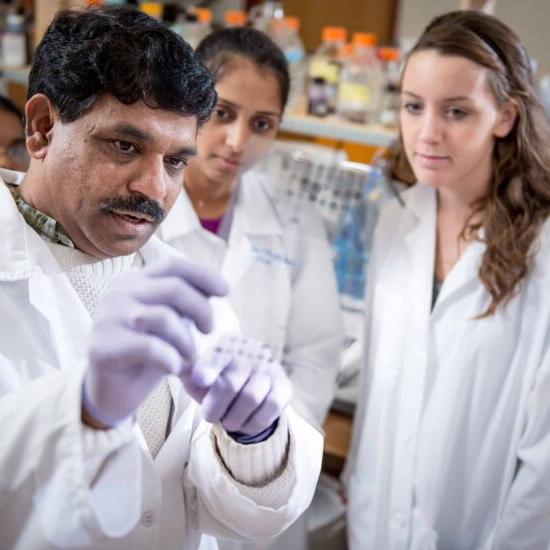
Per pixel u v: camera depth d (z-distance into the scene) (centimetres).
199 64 73
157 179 71
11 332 77
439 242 140
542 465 120
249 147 134
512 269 124
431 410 131
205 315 56
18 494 63
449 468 131
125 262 87
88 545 61
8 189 82
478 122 121
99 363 54
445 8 235
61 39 72
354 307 189
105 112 68
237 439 73
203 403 65
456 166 124
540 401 121
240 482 73
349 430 171
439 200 140
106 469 61
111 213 72
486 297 128
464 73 118
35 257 80
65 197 74
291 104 192
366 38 181
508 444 129
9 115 168
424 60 121
